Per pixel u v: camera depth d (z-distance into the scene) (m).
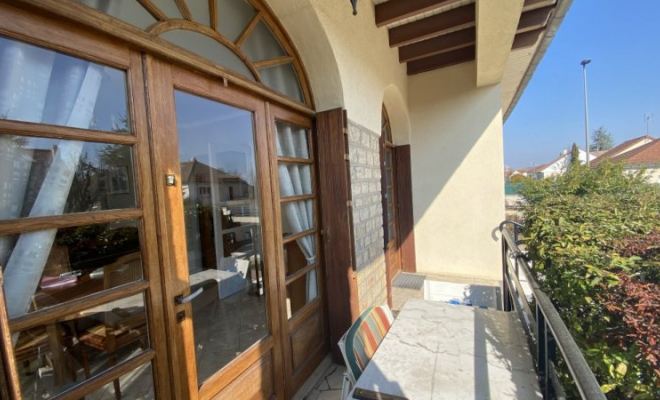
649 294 1.00
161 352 1.17
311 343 2.20
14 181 0.85
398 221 4.65
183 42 1.33
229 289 1.68
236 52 1.65
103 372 1.00
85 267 0.98
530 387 1.09
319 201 2.36
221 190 1.60
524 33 3.36
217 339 1.53
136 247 1.12
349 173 2.29
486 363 1.25
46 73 0.90
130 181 1.10
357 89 2.50
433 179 4.45
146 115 1.14
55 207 0.92
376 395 1.07
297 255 2.13
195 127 1.42
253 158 1.73
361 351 1.36
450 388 1.10
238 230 1.72
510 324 1.59
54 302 0.91
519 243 2.17
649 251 1.23
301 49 2.12
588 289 1.16
